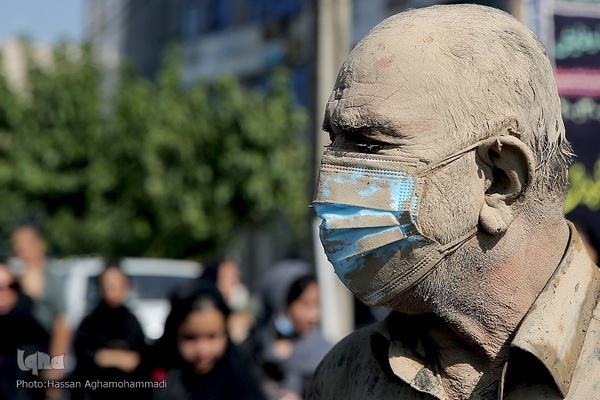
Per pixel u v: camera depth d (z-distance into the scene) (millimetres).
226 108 16062
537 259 1895
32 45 18000
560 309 1843
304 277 6051
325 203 1943
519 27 1920
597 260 4793
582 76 5148
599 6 5152
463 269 1889
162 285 12172
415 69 1860
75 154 16562
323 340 6004
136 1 24406
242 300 11227
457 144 1852
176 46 17078
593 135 5180
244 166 15820
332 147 1966
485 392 1928
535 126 1868
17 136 16875
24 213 17172
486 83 1848
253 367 5035
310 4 7402
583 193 5086
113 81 20094
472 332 1918
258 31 19594
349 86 1919
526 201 1868
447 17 1918
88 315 5418
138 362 5168
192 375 4852
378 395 2082
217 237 16188
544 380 1825
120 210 16266
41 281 7930
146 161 15852
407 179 1862
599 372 1808
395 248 1892
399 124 1858
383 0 11906
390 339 2037
